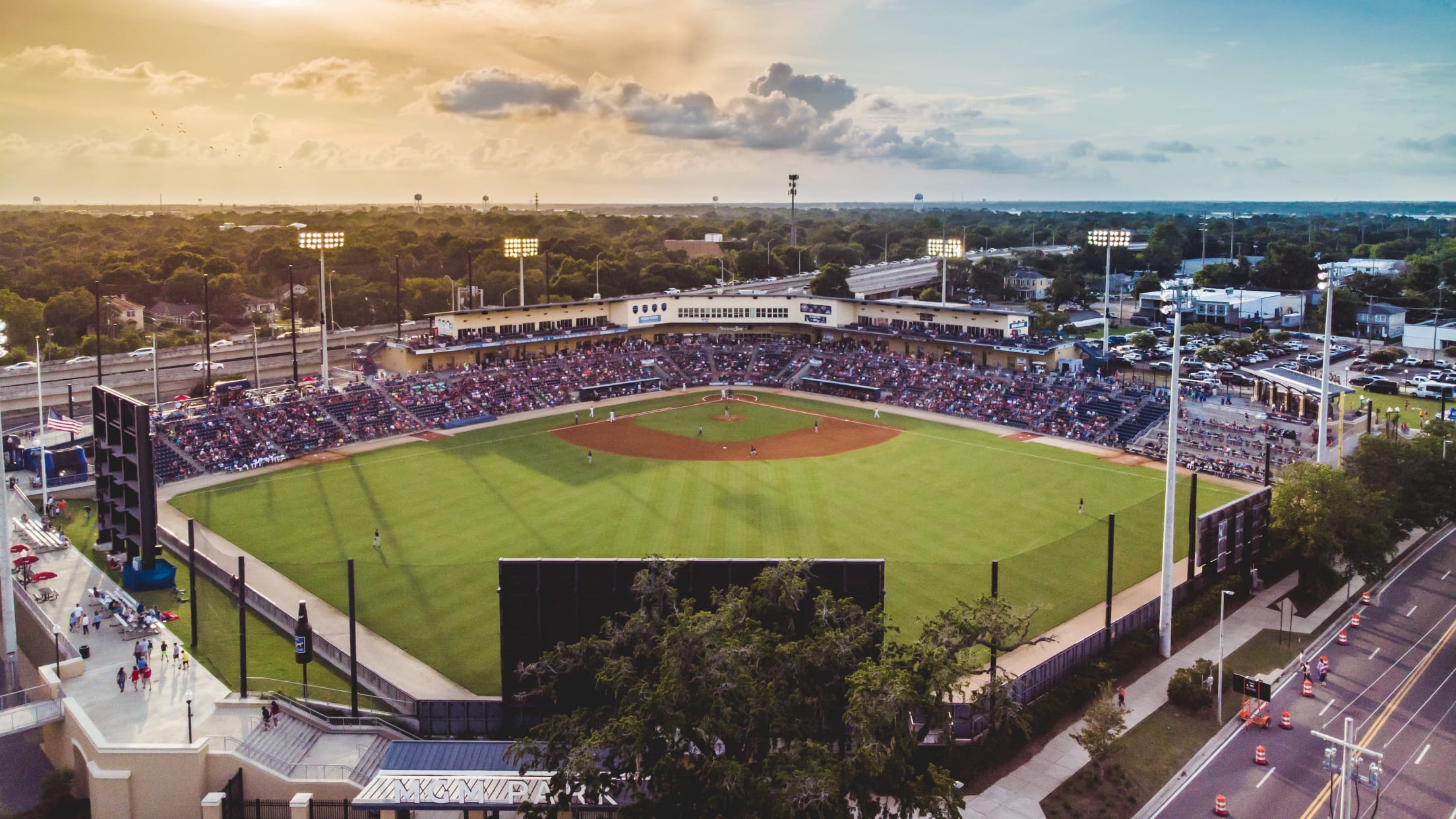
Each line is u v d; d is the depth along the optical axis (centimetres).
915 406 14300
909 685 4128
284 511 9544
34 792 5441
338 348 17012
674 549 8244
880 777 4141
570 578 5178
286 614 6919
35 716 5400
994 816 4825
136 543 7581
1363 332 19012
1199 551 7262
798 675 4381
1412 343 17312
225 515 9431
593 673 5066
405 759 4897
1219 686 5897
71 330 18088
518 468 11088
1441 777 5119
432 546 8425
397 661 6250
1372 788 5022
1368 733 5578
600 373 15600
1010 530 8781
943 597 7125
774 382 16062
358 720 5566
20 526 9031
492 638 6575
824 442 12294
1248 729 5650
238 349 15912
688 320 17338
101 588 7456
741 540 8456
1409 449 8569
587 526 8900
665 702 3969
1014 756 5375
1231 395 12494
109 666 6153
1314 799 4953
